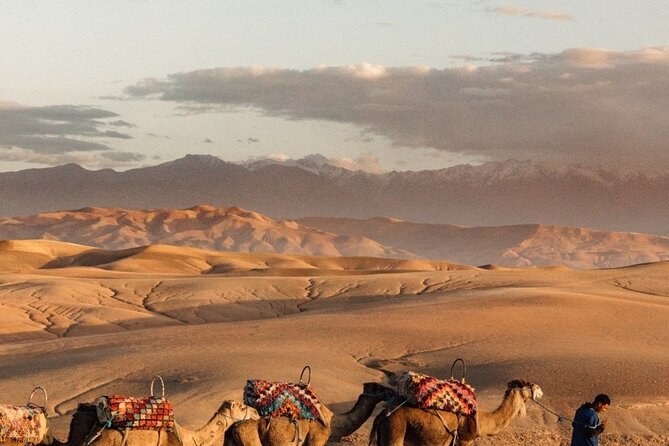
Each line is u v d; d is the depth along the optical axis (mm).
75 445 17469
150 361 35625
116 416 17391
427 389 18953
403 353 38781
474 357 36719
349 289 83062
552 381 31469
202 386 30109
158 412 17656
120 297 79750
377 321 47562
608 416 27547
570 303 54406
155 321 68250
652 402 28828
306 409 18750
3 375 35781
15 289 80688
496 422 19812
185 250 193750
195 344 41156
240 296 80688
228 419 18422
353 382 32188
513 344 40031
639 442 25438
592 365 33438
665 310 52969
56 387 31859
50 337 61375
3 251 197750
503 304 54062
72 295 78938
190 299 78688
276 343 40812
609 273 87000
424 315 49562
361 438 24781
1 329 62406
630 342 41719
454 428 19109
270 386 18797
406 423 18875
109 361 36000
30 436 17125
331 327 45594
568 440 25359
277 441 18469
